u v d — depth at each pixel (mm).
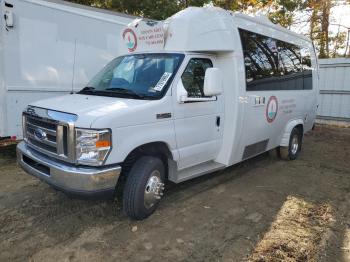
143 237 3998
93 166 3732
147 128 4168
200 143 5070
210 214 4680
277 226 4410
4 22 6324
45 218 4398
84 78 7867
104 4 16344
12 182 5719
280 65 6906
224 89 5438
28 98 6883
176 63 4695
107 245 3812
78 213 4551
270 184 6066
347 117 13555
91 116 3734
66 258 3549
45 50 7020
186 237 4035
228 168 6969
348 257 3748
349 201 5371
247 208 4941
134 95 4449
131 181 4207
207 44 5020
